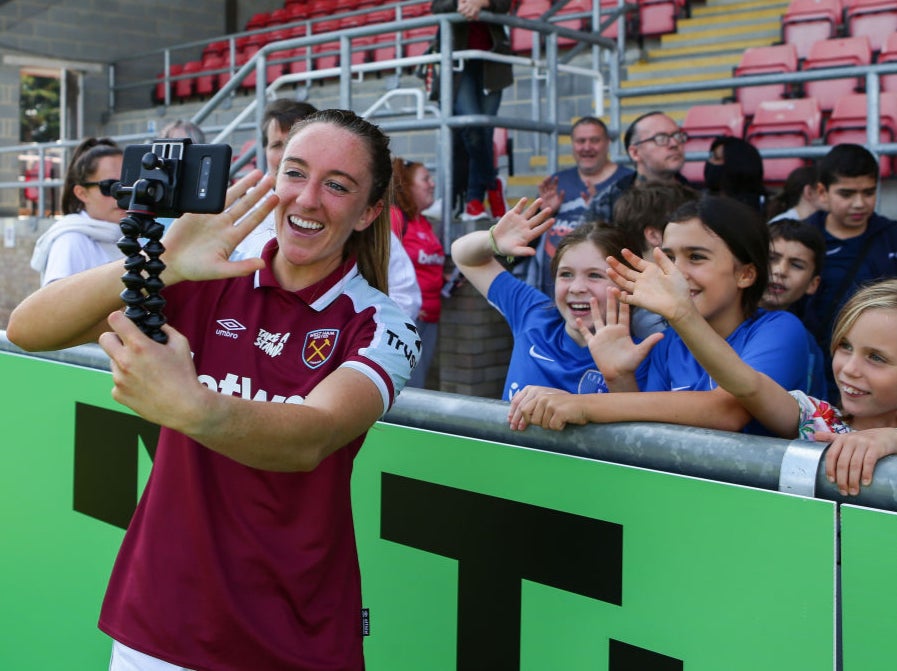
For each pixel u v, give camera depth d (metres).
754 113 7.11
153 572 1.27
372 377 1.20
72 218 2.82
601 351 1.59
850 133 5.89
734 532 1.14
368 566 1.54
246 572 1.24
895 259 3.14
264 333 1.29
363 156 1.25
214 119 11.71
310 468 1.12
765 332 1.66
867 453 1.05
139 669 1.27
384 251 1.39
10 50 12.55
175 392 0.99
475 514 1.40
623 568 1.24
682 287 1.34
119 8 13.42
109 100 13.51
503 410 1.38
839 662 1.06
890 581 1.02
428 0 9.54
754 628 1.12
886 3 7.56
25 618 2.10
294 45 4.83
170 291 1.32
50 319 1.21
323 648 1.27
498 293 2.22
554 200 4.23
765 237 1.71
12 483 2.12
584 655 1.28
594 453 1.27
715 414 1.37
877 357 1.45
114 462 1.87
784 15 8.08
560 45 8.85
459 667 1.43
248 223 1.15
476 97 4.57
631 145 3.89
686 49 8.34
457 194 4.66
